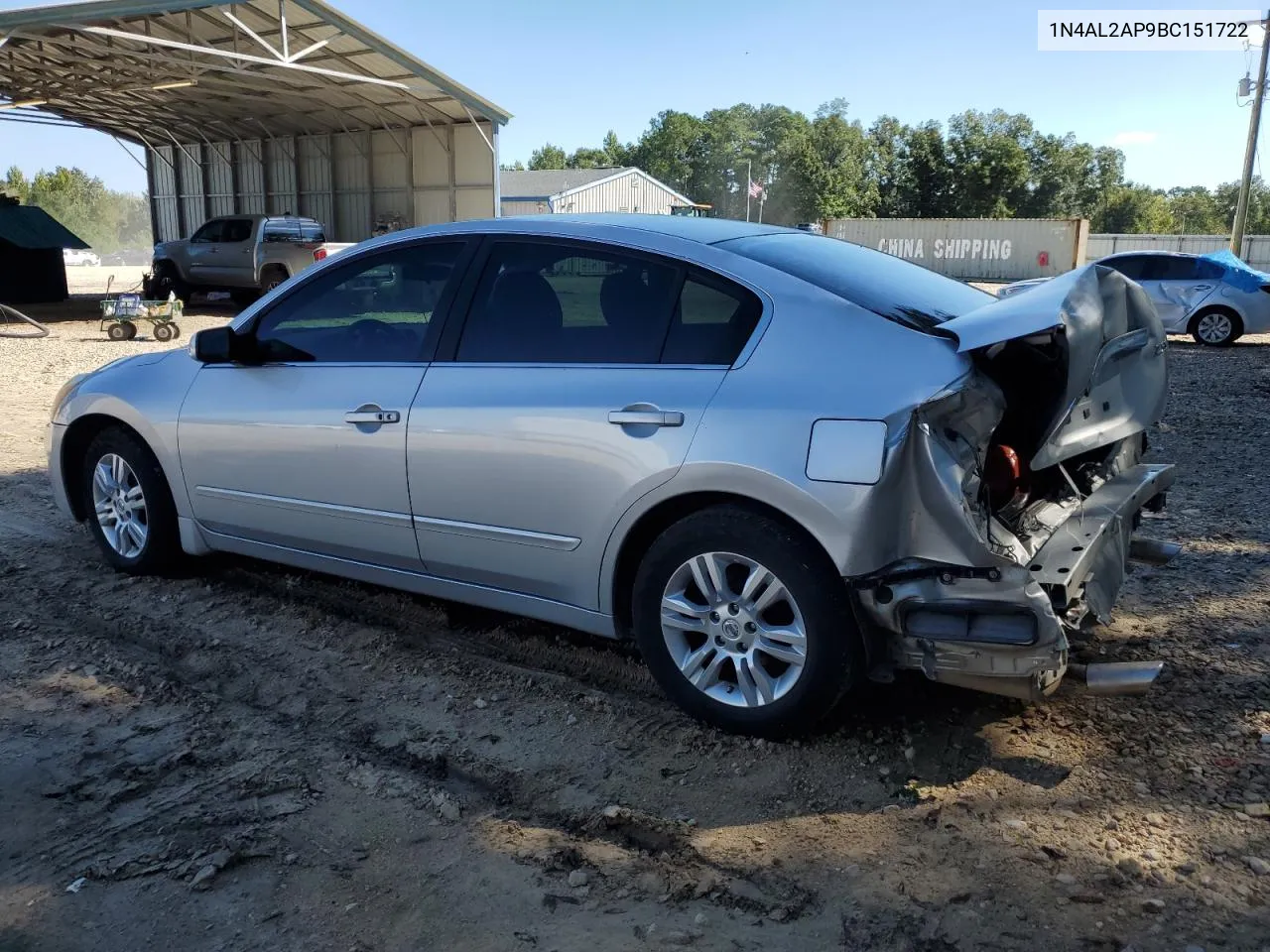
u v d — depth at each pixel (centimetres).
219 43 2236
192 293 2292
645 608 338
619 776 312
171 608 447
